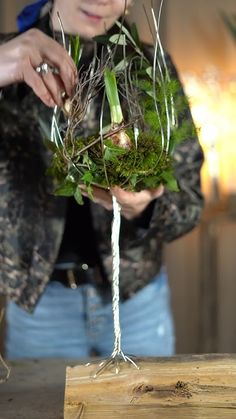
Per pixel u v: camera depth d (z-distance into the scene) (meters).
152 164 1.12
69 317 1.72
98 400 1.07
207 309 2.82
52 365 1.51
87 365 1.10
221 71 2.79
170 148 1.16
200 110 2.68
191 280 2.92
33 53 1.22
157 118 1.14
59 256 1.64
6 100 1.49
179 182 1.50
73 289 1.70
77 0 1.31
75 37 1.26
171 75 1.46
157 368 1.09
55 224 1.52
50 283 1.70
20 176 1.53
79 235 1.61
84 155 1.10
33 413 1.22
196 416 1.05
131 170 1.11
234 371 1.07
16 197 1.54
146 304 1.72
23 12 1.51
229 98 2.73
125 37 1.18
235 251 2.93
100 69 1.14
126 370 1.09
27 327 1.74
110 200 1.23
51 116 1.45
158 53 1.30
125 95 1.18
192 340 2.96
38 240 1.54
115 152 1.08
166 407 1.06
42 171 1.51
